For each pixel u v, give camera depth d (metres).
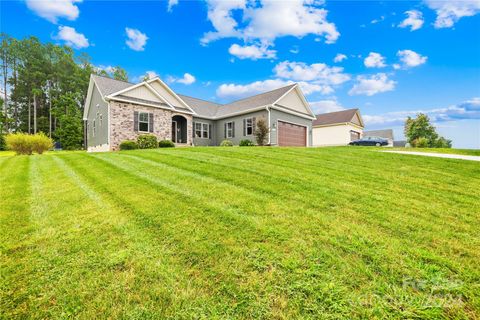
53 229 3.07
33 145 15.07
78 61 41.19
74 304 1.85
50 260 2.40
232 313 1.75
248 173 5.83
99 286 2.03
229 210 3.57
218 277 2.13
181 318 1.73
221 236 2.82
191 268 2.26
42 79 36.56
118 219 3.34
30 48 36.44
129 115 15.57
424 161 7.73
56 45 39.03
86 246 2.65
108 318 1.73
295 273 2.15
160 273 2.19
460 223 3.17
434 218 3.32
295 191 4.45
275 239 2.73
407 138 35.41
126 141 14.80
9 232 2.99
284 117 18.98
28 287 2.02
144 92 16.48
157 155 9.03
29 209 3.78
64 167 7.43
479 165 7.12
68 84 37.88
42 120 35.62
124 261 2.37
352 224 3.09
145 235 2.88
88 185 5.17
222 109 22.66
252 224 3.09
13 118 35.34
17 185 5.29
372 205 3.78
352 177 5.55
